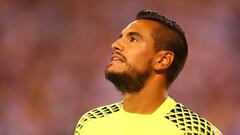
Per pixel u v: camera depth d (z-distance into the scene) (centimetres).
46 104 3130
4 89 3178
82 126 739
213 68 3262
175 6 3378
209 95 3189
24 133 3036
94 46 3312
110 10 3381
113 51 737
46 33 3331
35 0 3384
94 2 3397
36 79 3216
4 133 3039
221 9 3384
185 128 696
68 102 3147
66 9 3375
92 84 3206
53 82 3197
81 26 3356
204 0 3391
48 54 3291
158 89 739
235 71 3269
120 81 729
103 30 3353
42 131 3056
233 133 3086
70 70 3253
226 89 3206
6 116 3078
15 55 3272
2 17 3356
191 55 3275
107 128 718
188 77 3212
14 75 3225
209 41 3325
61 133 3075
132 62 723
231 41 3341
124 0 3384
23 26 3347
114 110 746
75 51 3297
